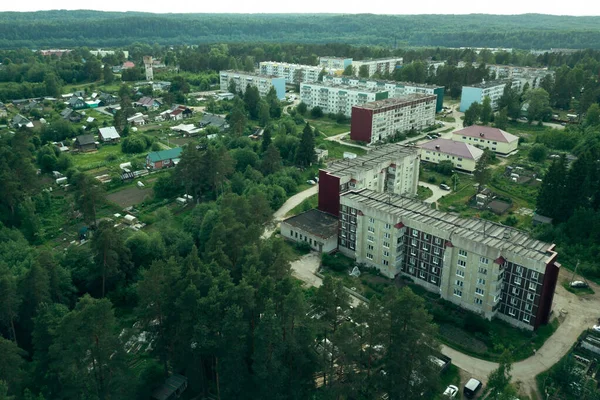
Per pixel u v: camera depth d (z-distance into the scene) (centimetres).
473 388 8238
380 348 7812
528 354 9206
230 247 10294
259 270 8744
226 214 11206
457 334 9825
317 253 13038
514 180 17912
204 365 8406
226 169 16238
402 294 7088
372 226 11825
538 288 9469
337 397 7556
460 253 10212
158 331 8175
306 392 7819
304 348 7506
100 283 11106
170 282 8100
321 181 14150
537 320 9731
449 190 17412
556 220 14200
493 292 9875
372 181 14400
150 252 12038
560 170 14062
